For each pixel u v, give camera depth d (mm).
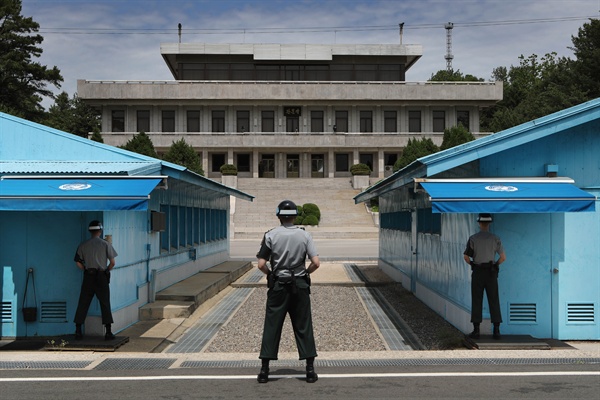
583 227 10078
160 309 12477
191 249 17578
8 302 10273
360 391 6473
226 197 24578
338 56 65688
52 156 11695
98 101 61000
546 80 64625
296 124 63656
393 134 62594
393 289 17141
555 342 9586
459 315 10938
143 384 6809
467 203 8523
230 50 64312
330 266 24000
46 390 6551
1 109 44750
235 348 10328
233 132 63031
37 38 51656
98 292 9477
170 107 62531
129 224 11727
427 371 7395
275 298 6859
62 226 10320
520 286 10023
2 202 8594
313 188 57594
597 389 6516
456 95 62094
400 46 65125
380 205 22828
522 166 10352
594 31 51969
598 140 10391
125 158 11688
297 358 8461
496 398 6188
